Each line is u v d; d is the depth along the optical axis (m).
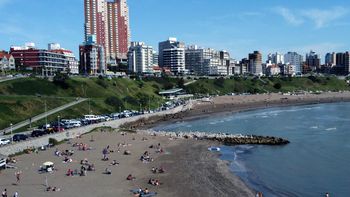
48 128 131.38
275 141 130.00
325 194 76.12
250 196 73.81
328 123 179.50
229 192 75.75
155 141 129.50
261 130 162.50
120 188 75.88
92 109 186.25
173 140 132.00
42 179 81.88
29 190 74.19
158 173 88.62
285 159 106.25
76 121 149.38
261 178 87.31
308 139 136.88
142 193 71.62
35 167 91.69
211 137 138.00
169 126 178.75
